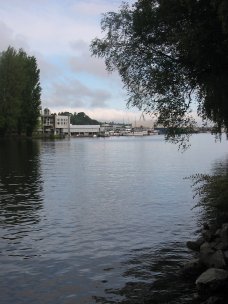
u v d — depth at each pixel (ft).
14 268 48.21
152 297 39.99
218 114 70.18
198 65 61.93
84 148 348.59
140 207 84.53
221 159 224.12
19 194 101.04
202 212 77.61
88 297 40.34
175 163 199.82
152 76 68.49
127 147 380.17
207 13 57.88
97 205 86.84
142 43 69.10
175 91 68.13
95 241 59.31
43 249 55.47
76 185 118.21
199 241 55.16
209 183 72.64
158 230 65.41
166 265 48.88
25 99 395.14
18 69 377.09
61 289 42.27
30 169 163.94
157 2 65.10
